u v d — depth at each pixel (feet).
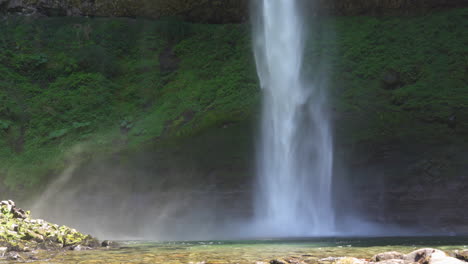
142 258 18.03
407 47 83.56
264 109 73.92
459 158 55.36
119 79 90.79
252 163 62.08
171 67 92.84
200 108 77.97
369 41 87.56
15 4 101.65
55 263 16.17
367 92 72.90
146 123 75.56
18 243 20.74
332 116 68.49
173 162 62.23
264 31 94.12
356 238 36.58
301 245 26.61
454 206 50.49
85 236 26.22
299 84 79.20
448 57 77.77
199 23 103.60
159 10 103.14
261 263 15.25
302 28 93.30
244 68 87.10
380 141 60.18
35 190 60.08
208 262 16.06
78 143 70.90
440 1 94.63
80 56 92.02
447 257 12.17
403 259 13.94
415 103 66.80
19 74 88.79
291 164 64.18
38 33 97.71
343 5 98.12
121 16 103.65
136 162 62.75
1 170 63.82
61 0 101.91
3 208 24.85
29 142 73.05
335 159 61.11
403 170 55.67
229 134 68.03
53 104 81.66
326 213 56.80
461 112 62.80
